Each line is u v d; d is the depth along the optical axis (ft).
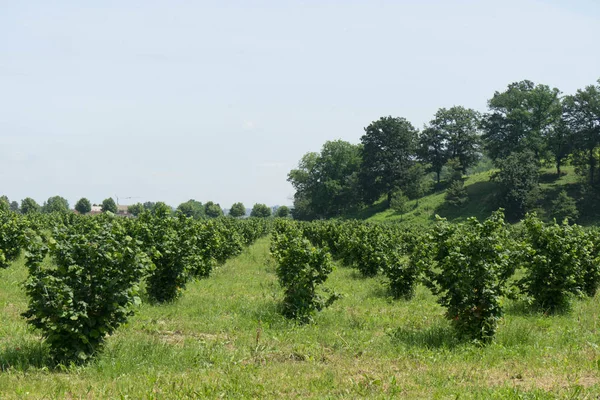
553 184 263.08
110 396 22.80
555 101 288.92
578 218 222.07
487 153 310.86
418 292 60.39
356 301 54.24
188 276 51.78
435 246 39.29
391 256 59.26
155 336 33.96
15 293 48.34
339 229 109.60
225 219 146.30
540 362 30.09
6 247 70.23
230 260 93.76
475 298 36.32
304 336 37.32
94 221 31.63
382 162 305.12
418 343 35.14
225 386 24.17
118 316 29.01
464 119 325.83
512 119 283.38
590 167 262.88
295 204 395.34
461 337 36.19
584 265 55.16
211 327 39.14
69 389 23.31
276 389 24.38
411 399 22.85
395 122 307.17
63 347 27.66
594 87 257.75
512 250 39.45
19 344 29.96
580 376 26.91
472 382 26.07
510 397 22.75
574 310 49.24
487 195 270.67
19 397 21.95
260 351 32.09
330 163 361.30
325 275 45.24
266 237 179.42
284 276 45.01
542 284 48.98
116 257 28.63
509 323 40.55
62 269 27.63
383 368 28.73
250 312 44.73
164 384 24.54
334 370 27.89
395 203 275.18
